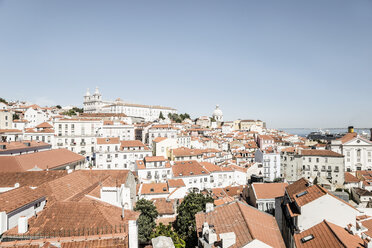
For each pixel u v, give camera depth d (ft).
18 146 238.07
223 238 73.67
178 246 111.04
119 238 72.64
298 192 116.06
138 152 334.85
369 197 254.27
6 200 84.69
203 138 554.05
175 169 284.82
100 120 390.83
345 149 368.48
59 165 208.44
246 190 176.96
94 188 115.34
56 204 87.51
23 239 73.56
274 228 90.38
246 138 605.73
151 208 164.25
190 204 159.53
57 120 358.43
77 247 68.59
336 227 91.66
